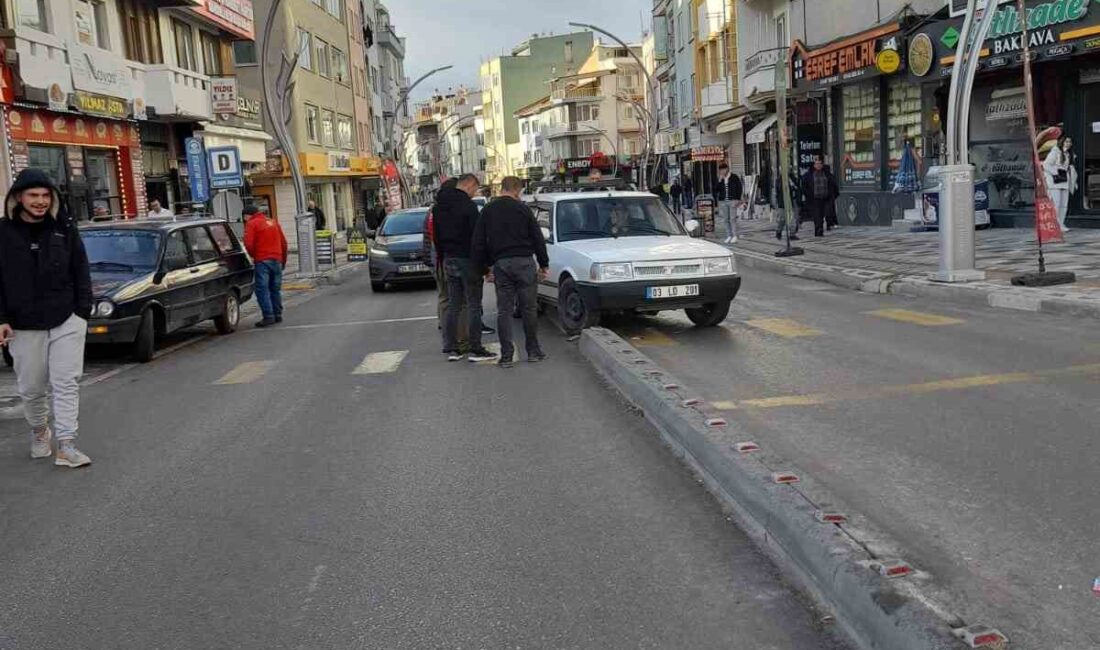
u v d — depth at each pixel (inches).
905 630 130.7
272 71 1621.6
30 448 289.4
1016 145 816.9
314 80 1818.4
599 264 426.0
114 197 936.9
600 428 277.7
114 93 888.3
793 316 480.7
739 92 1583.4
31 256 257.6
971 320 427.5
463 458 253.1
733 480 204.1
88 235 496.7
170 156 1079.6
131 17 980.6
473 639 149.3
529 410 305.7
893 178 1041.5
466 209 402.3
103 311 439.5
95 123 881.5
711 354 386.3
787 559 172.2
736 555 178.1
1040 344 358.9
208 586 175.5
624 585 167.0
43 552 197.6
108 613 165.8
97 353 494.0
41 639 156.8
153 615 164.1
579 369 371.9
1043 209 483.5
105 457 274.2
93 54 849.5
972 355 346.9
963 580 157.8
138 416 331.3
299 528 204.7
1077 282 478.0
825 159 1198.9
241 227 1170.6
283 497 227.1
